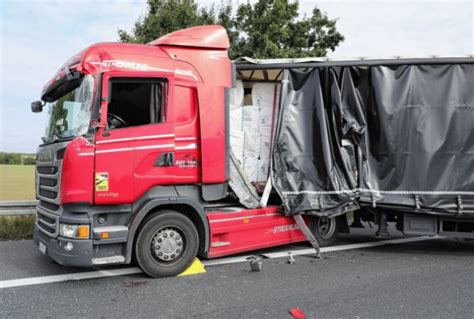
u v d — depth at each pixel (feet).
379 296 16.15
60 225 16.65
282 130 22.54
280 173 22.45
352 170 23.07
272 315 14.16
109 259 16.94
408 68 22.99
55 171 17.20
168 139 18.42
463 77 22.88
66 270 19.13
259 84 24.06
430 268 20.56
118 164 17.11
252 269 19.47
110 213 17.34
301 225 22.66
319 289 16.94
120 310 14.53
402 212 23.54
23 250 22.65
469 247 25.99
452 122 22.71
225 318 13.91
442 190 22.65
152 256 17.99
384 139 22.89
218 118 19.90
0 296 15.72
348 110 23.18
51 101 20.80
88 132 16.66
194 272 19.07
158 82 18.45
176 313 14.32
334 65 22.88
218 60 20.22
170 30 43.80
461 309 14.85
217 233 19.84
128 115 17.83
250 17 46.11
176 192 19.02
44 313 14.19
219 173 19.84
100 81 17.06
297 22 47.14
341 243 26.45
